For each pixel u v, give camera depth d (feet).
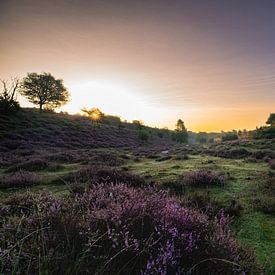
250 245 12.73
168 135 334.65
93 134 167.43
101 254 7.62
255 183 26.08
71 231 8.51
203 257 8.18
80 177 27.53
